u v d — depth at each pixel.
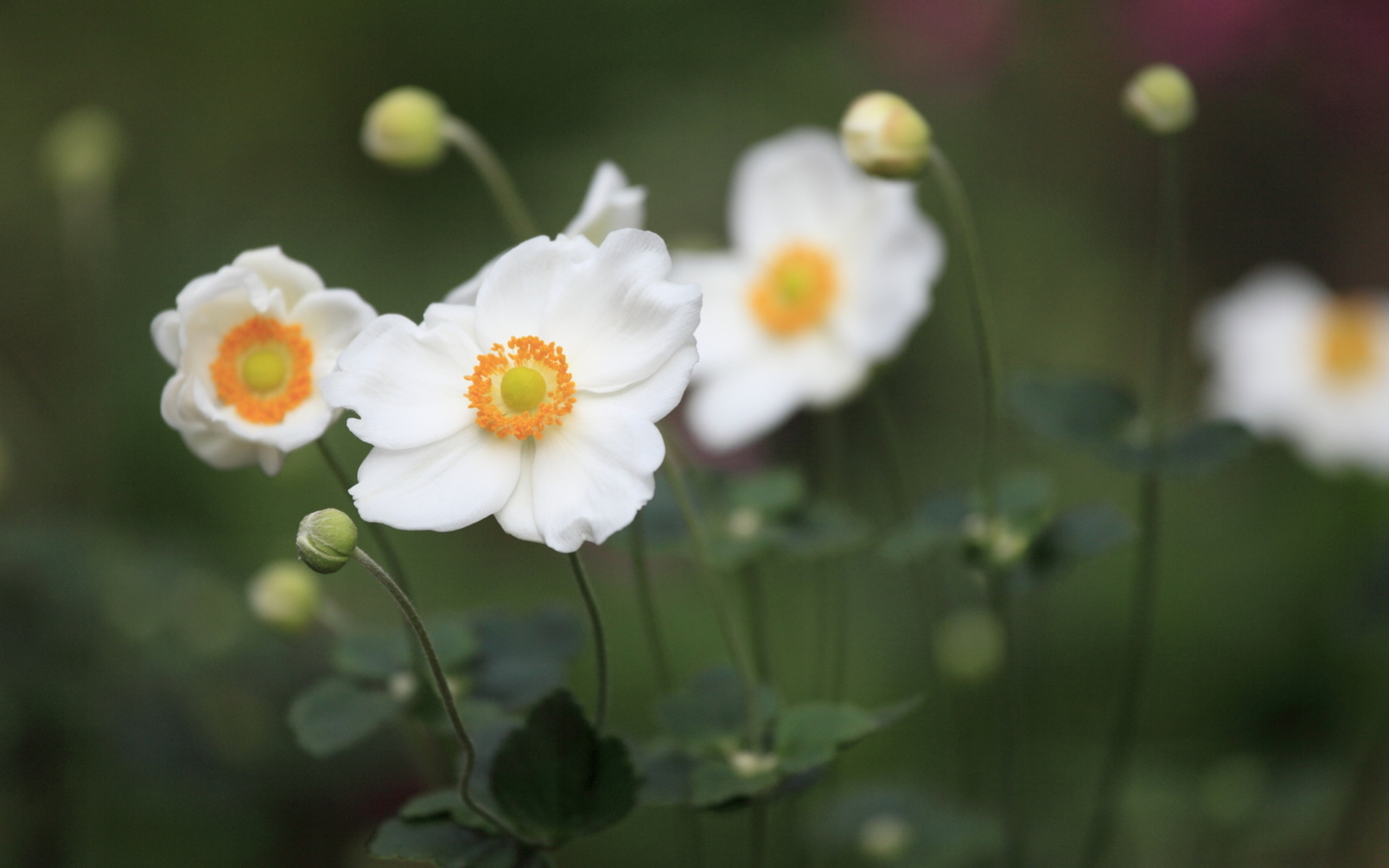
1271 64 1.54
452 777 0.87
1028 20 1.64
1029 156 1.63
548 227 1.53
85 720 1.02
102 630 1.03
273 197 1.60
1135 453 0.88
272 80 1.68
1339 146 1.63
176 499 1.31
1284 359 1.20
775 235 0.96
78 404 1.41
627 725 1.12
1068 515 0.87
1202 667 1.20
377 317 0.76
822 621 0.90
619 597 1.19
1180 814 1.03
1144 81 0.86
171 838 1.04
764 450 1.25
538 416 0.75
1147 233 1.65
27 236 1.56
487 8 1.65
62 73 1.65
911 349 1.42
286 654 1.06
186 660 1.03
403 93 0.88
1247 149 1.66
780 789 0.79
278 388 0.77
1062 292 1.52
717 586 0.79
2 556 1.02
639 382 0.75
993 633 0.98
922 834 0.90
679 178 1.55
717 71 1.66
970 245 0.83
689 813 0.88
